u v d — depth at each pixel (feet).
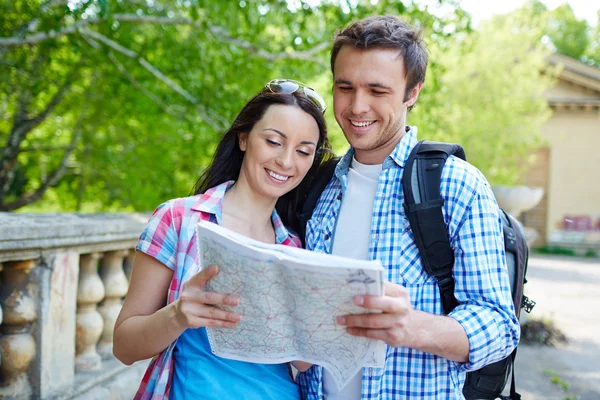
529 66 44.45
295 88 5.87
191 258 5.58
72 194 35.06
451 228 5.31
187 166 30.66
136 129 29.30
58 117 30.09
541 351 20.18
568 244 58.29
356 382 5.64
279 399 5.61
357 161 6.22
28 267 8.73
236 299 4.64
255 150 5.82
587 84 57.41
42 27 16.28
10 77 21.84
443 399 5.36
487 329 4.95
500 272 5.23
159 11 21.34
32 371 8.81
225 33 20.79
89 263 10.29
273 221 6.41
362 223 5.95
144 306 5.61
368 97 5.57
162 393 5.52
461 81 41.55
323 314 4.58
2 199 27.73
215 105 21.48
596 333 22.86
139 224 11.39
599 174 58.39
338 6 18.33
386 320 4.36
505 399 6.68
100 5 15.53
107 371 10.49
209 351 5.52
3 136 28.78
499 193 24.40
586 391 15.87
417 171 5.51
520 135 43.83
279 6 19.75
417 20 18.58
